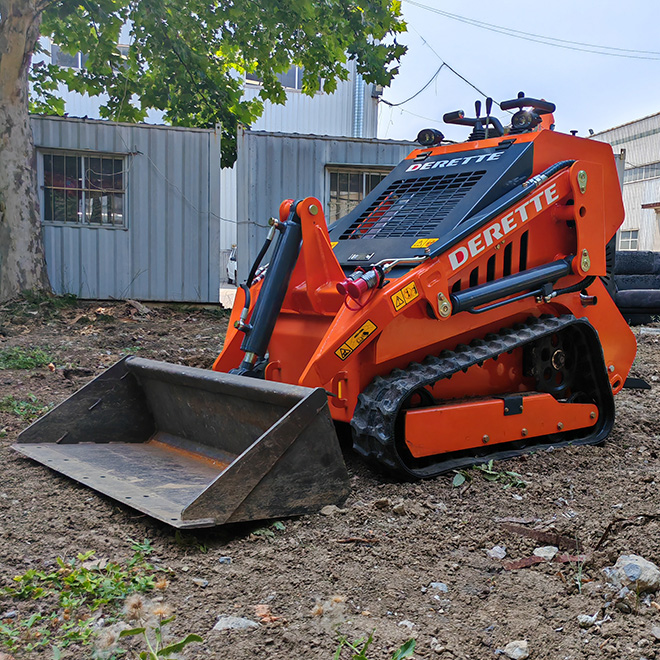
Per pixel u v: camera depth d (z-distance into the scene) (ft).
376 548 11.08
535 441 16.08
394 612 9.27
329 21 41.98
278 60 44.55
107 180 39.47
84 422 15.38
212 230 40.73
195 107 49.24
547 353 16.28
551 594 9.87
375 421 13.43
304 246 14.49
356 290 13.07
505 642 8.64
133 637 8.36
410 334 14.12
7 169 35.55
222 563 10.38
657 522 12.21
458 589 9.99
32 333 30.19
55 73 46.47
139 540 11.00
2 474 13.64
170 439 15.55
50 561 10.18
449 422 14.12
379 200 17.43
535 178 15.44
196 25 43.37
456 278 14.40
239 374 14.03
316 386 13.30
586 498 13.47
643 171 113.50
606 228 17.48
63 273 39.17
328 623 8.87
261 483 11.42
